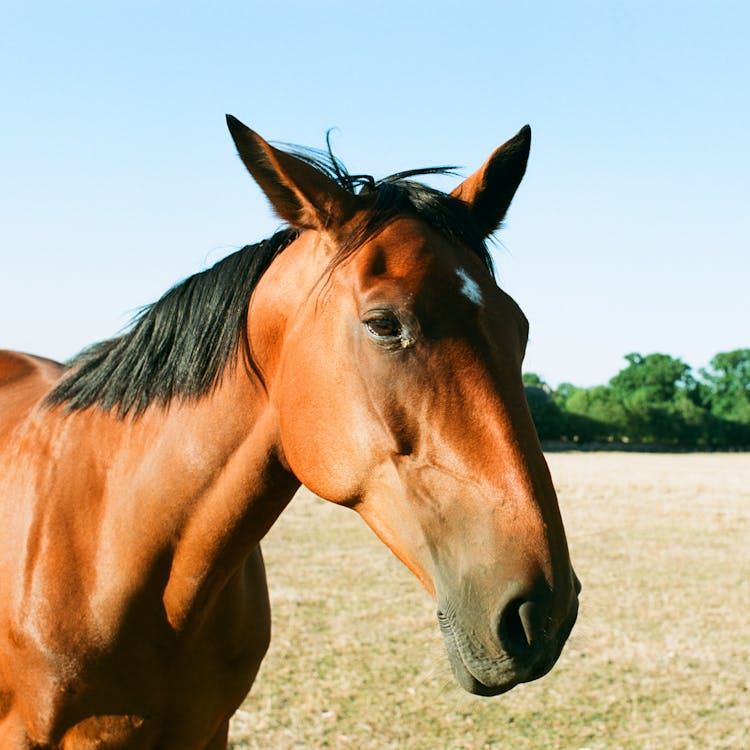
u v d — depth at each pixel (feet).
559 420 165.17
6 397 9.11
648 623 21.71
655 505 50.01
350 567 28.30
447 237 6.17
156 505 6.85
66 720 6.87
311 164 6.98
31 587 6.92
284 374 6.39
